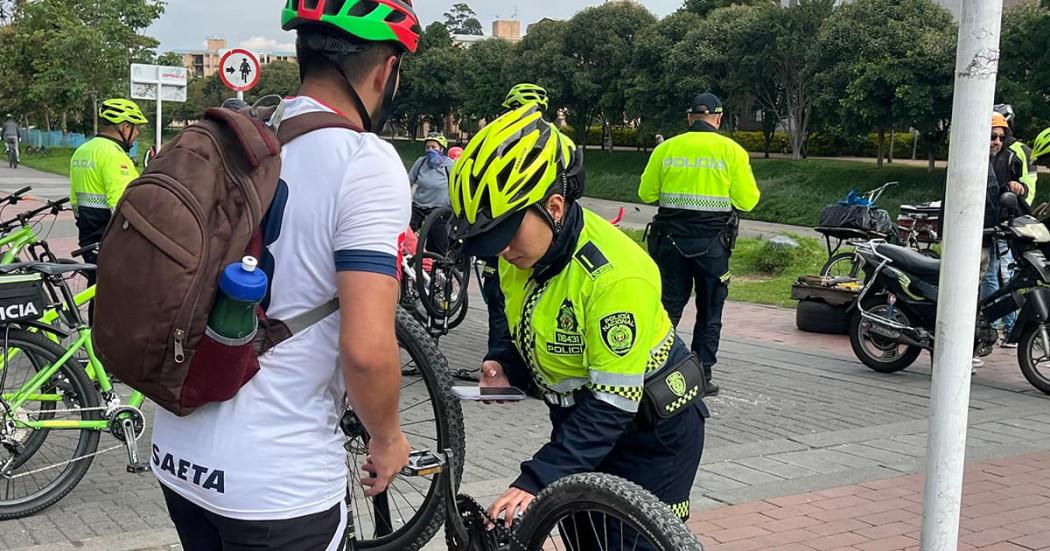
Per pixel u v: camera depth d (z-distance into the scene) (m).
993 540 4.37
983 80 2.94
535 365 2.57
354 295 1.90
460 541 2.60
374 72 2.09
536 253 2.41
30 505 4.38
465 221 2.38
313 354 1.99
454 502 2.64
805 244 15.15
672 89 41.69
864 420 6.61
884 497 4.93
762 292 12.95
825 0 36.41
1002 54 28.89
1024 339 7.55
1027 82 28.67
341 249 1.92
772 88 39.38
